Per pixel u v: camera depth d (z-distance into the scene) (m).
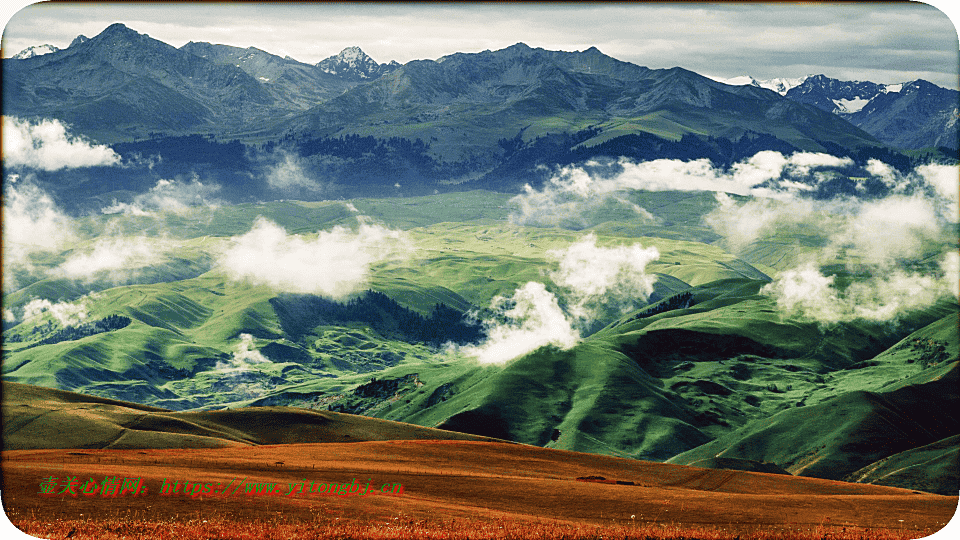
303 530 87.56
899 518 107.69
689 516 106.19
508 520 98.56
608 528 96.62
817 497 122.19
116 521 87.62
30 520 86.31
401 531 89.06
